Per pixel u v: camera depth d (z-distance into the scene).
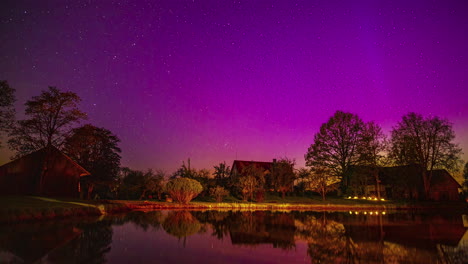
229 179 53.53
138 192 51.00
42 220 19.94
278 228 17.73
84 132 36.47
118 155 49.03
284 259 9.95
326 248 11.80
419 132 52.00
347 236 14.86
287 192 55.44
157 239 13.30
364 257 10.35
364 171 50.88
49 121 34.97
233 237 14.23
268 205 39.91
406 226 19.27
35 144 34.31
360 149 51.44
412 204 44.84
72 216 23.06
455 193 60.38
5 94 25.00
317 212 32.75
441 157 50.59
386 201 48.22
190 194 39.81
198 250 11.07
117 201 39.53
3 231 14.72
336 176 53.56
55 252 10.14
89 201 34.09
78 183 41.00
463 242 13.30
